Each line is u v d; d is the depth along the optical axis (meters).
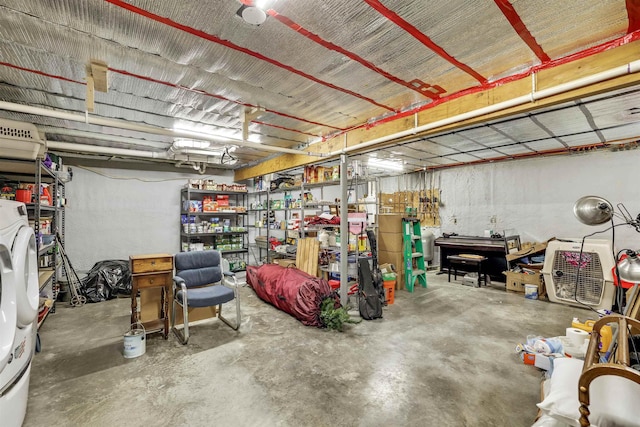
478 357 2.71
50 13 1.61
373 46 1.98
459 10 1.63
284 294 3.77
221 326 3.46
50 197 3.77
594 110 3.04
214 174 6.56
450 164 6.34
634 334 2.06
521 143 4.49
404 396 2.12
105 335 3.18
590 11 1.66
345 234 3.91
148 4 1.55
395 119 3.21
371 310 3.69
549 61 2.17
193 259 3.53
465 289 5.20
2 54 2.05
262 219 6.70
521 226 5.63
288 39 1.89
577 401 1.31
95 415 1.91
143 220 5.59
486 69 2.33
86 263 5.07
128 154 4.45
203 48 1.98
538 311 4.01
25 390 1.80
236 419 1.88
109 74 2.35
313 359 2.66
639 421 1.14
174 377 2.36
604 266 3.93
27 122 3.08
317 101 2.93
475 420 1.88
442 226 6.83
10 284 1.62
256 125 3.71
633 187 4.50
